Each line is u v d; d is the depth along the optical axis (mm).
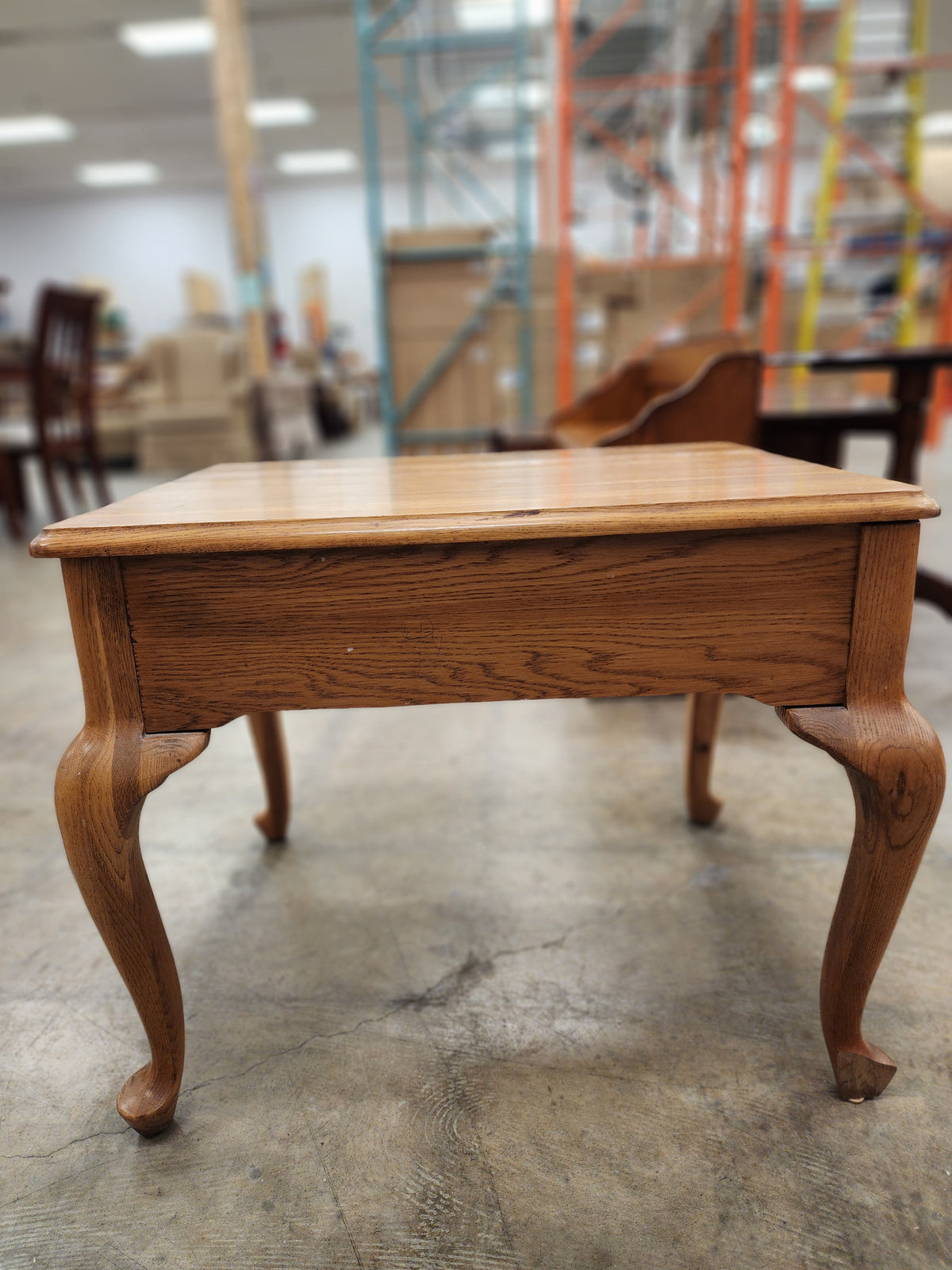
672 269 5102
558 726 1898
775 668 773
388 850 1409
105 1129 888
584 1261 730
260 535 712
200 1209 791
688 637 764
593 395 2916
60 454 4348
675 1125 861
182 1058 879
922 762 749
